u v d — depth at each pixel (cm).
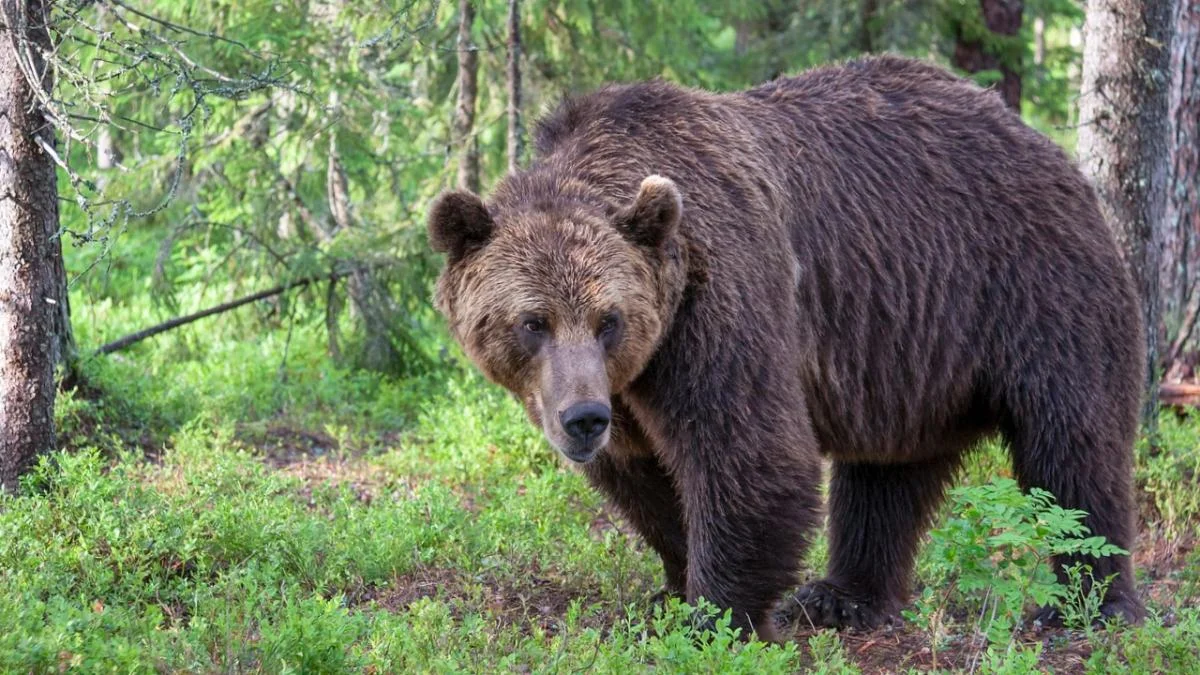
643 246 940
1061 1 2745
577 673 851
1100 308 1125
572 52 2059
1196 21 1788
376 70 2062
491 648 905
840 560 1209
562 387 891
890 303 1087
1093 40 1520
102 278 2145
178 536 1110
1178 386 1814
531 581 1153
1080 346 1112
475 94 2047
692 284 956
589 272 912
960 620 1148
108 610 898
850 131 1105
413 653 863
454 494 1380
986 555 930
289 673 777
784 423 971
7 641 763
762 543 960
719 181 995
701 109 1038
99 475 1195
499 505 1370
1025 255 1120
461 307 969
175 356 2069
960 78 1199
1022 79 2756
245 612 918
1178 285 1856
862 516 1199
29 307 1245
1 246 1239
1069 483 1105
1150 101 1504
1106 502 1111
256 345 2167
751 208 998
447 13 2014
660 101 1038
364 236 2070
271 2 1880
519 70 1809
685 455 967
